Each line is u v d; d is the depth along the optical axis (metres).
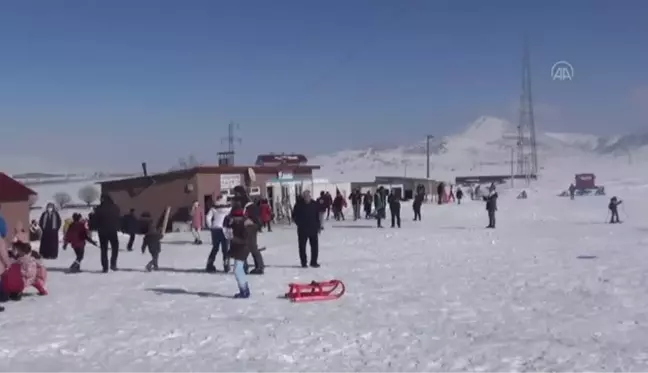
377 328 10.09
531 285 13.87
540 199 73.00
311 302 12.47
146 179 39.88
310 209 17.67
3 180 26.92
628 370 7.62
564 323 10.18
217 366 8.27
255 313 11.52
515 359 8.19
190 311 11.84
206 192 39.00
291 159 55.88
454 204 61.38
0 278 13.40
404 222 37.59
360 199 42.72
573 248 21.38
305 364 8.24
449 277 15.30
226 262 17.27
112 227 18.14
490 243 23.73
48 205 22.61
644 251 20.00
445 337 9.45
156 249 18.14
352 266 17.78
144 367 8.32
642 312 10.90
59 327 10.77
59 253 24.41
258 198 32.69
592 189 88.62
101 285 15.48
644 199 66.50
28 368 8.38
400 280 14.99
